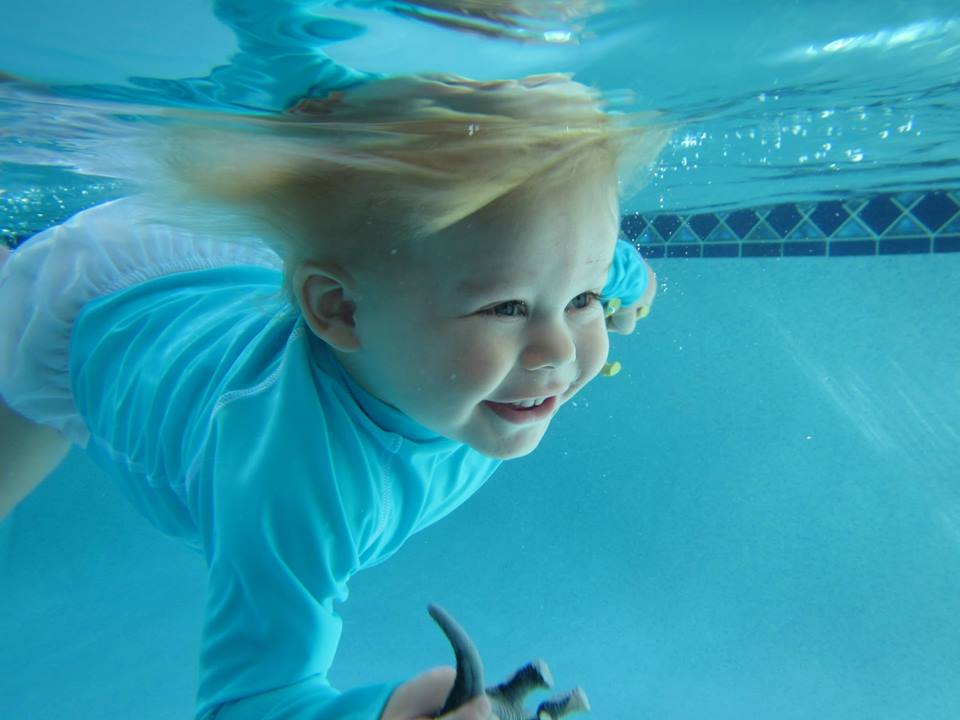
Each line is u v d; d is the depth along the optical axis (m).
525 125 0.36
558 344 0.36
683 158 0.88
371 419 0.42
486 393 0.37
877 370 1.10
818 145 0.87
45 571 1.50
